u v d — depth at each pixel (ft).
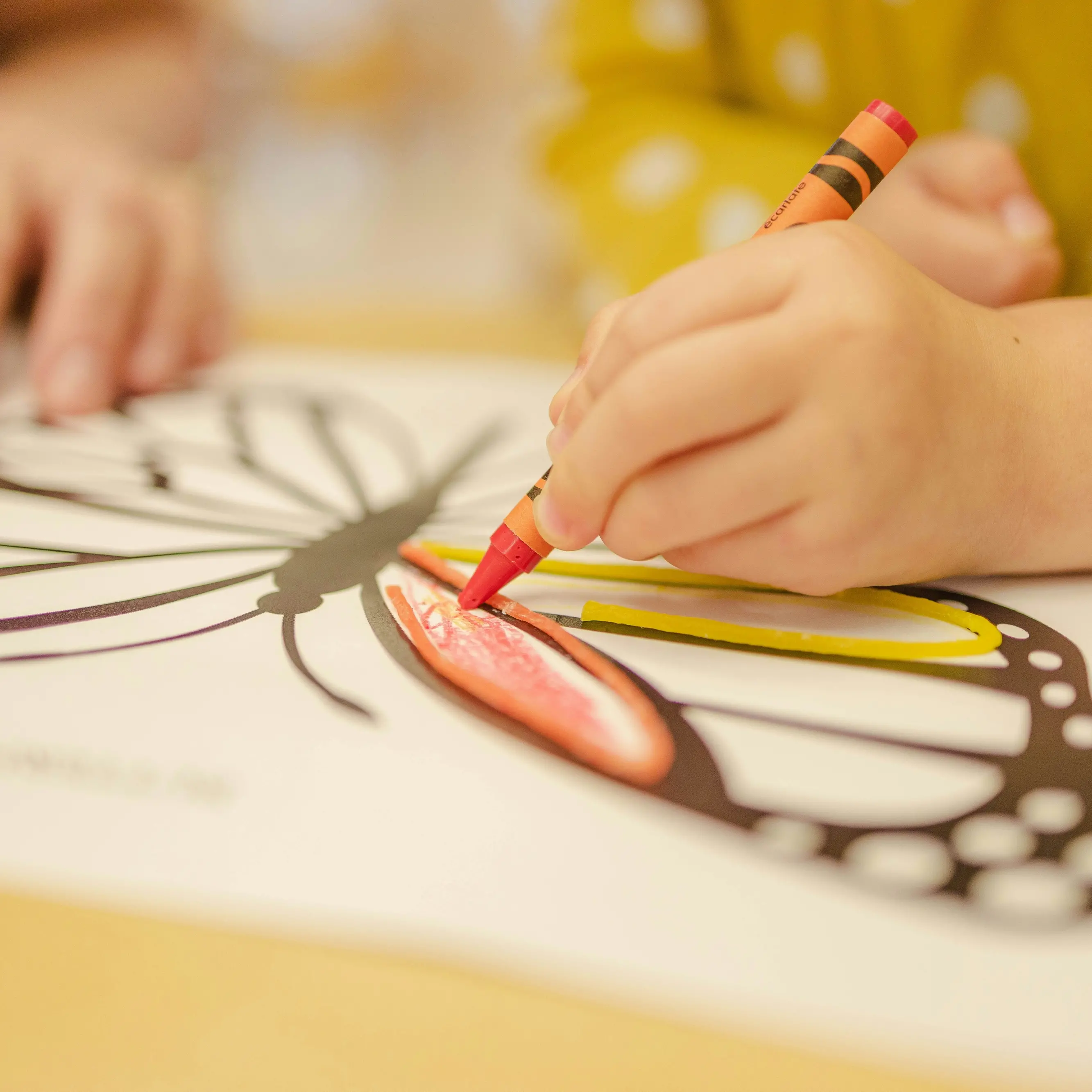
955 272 1.31
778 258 0.76
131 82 2.58
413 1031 0.49
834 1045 0.48
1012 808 0.63
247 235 4.26
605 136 2.26
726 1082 0.46
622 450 0.77
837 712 0.75
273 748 0.69
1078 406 0.91
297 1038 0.49
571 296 2.52
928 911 0.54
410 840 0.60
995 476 0.86
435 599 0.94
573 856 0.59
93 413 1.65
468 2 5.32
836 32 1.99
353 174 5.09
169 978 0.52
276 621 0.90
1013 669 0.81
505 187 4.78
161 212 1.90
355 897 0.56
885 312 0.75
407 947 0.53
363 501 1.26
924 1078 0.46
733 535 0.83
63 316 1.68
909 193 1.42
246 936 0.54
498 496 1.28
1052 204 1.74
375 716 0.73
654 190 2.03
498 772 0.67
